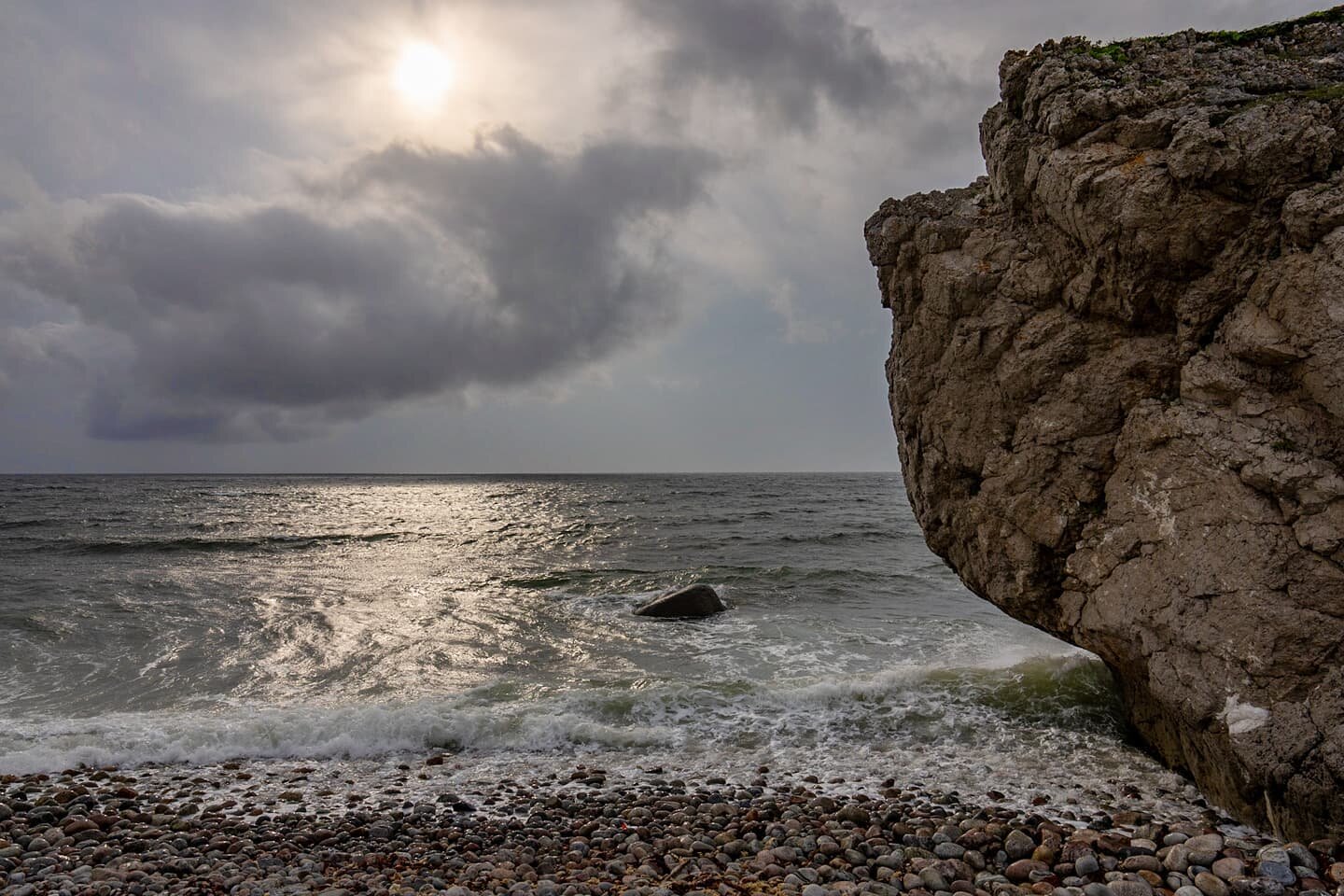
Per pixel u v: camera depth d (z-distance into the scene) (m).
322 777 10.03
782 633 18.00
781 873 6.92
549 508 61.56
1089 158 8.48
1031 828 7.77
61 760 10.25
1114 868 6.77
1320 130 7.25
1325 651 6.68
